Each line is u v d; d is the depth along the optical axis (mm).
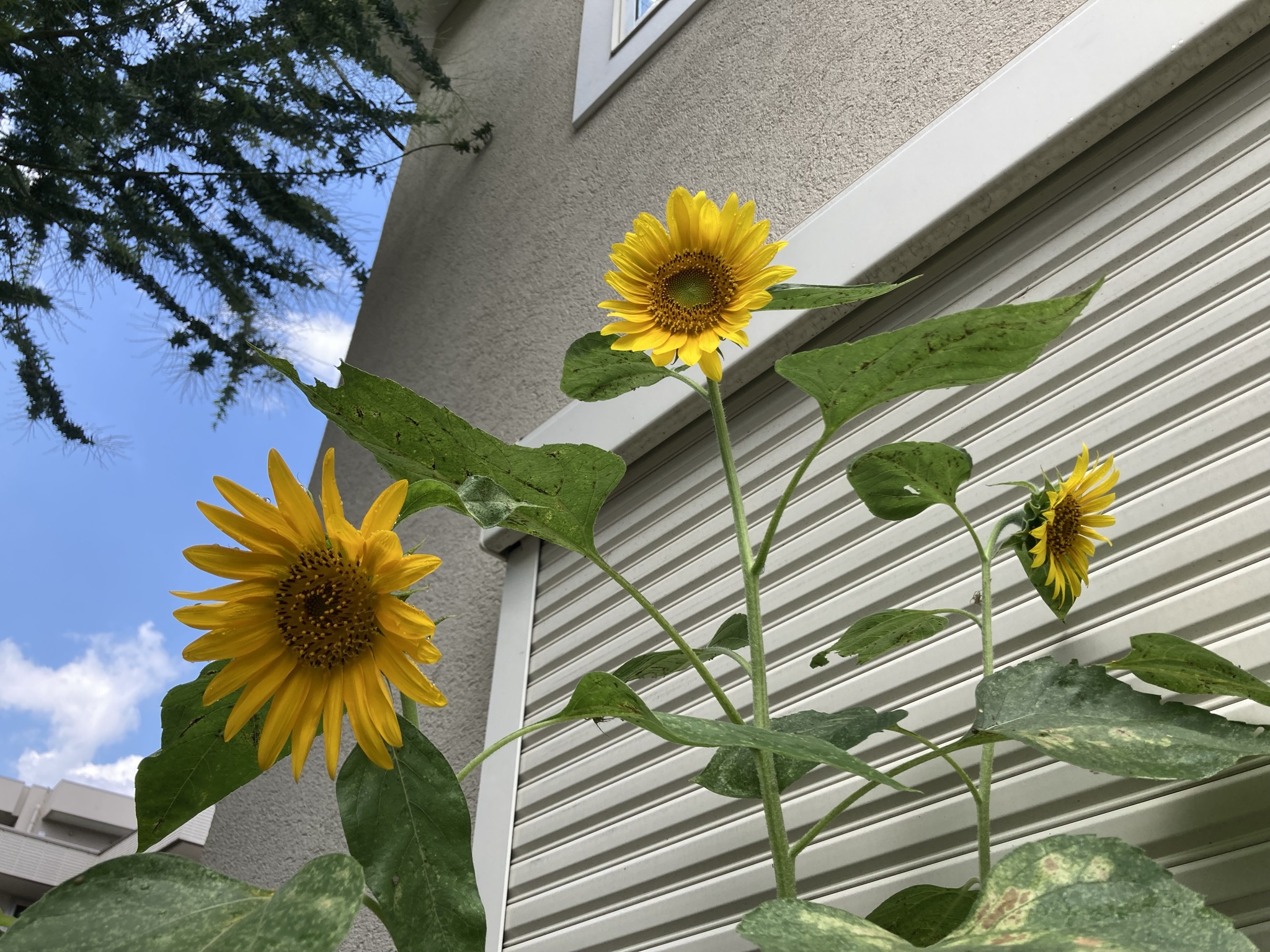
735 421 1563
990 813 1004
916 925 835
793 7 1891
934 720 1107
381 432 720
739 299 769
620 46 2422
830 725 888
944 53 1513
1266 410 973
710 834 1270
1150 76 1135
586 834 1440
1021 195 1271
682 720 624
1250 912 803
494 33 3180
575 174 2359
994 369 692
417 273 2863
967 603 1142
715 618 1448
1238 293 1036
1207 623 944
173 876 562
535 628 1777
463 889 606
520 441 1973
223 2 2609
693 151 1989
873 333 1390
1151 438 1055
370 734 600
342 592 610
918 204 1337
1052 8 1363
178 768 721
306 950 477
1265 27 1083
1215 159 1101
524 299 2303
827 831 1138
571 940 1363
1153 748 664
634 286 802
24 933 527
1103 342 1135
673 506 1615
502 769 1646
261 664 615
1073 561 904
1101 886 526
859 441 1357
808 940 492
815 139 1695
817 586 1324
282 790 2150
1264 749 639
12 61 2371
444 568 2172
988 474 1192
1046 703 747
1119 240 1161
